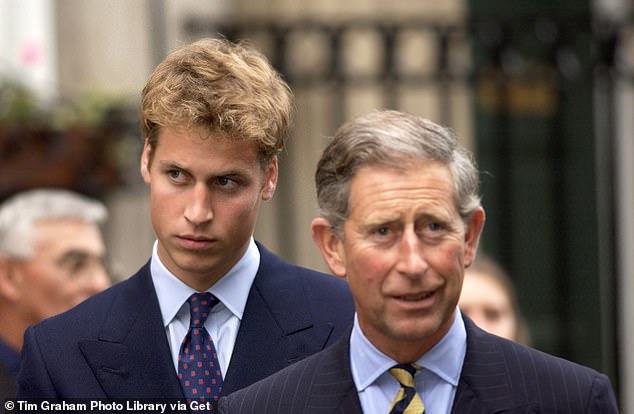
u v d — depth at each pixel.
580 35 26.42
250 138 10.66
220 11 26.00
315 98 26.14
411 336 9.45
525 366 9.87
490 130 28.06
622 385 24.75
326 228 9.94
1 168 19.88
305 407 9.94
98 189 20.62
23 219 15.73
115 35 23.52
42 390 11.21
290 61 25.33
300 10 26.67
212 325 11.53
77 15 23.31
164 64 11.02
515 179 28.41
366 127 9.60
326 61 25.00
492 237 28.50
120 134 20.83
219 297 11.51
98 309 11.55
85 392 11.16
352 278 9.59
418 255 9.34
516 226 28.56
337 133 9.77
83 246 15.88
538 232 28.59
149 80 11.04
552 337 28.52
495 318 15.87
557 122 28.19
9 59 22.12
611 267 24.67
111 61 23.47
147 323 11.41
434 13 26.69
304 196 26.23
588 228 28.38
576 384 9.76
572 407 9.66
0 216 15.83
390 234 9.45
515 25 24.09
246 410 10.05
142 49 23.75
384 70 23.78
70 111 20.47
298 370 10.20
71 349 11.31
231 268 11.56
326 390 9.97
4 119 19.92
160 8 24.02
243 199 10.82
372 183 9.45
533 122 28.28
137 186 21.61
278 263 12.02
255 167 10.86
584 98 28.09
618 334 24.72
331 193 9.71
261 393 10.12
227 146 10.62
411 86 25.17
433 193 9.41
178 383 11.25
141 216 22.92
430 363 9.83
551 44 23.72
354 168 9.54
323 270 26.48
